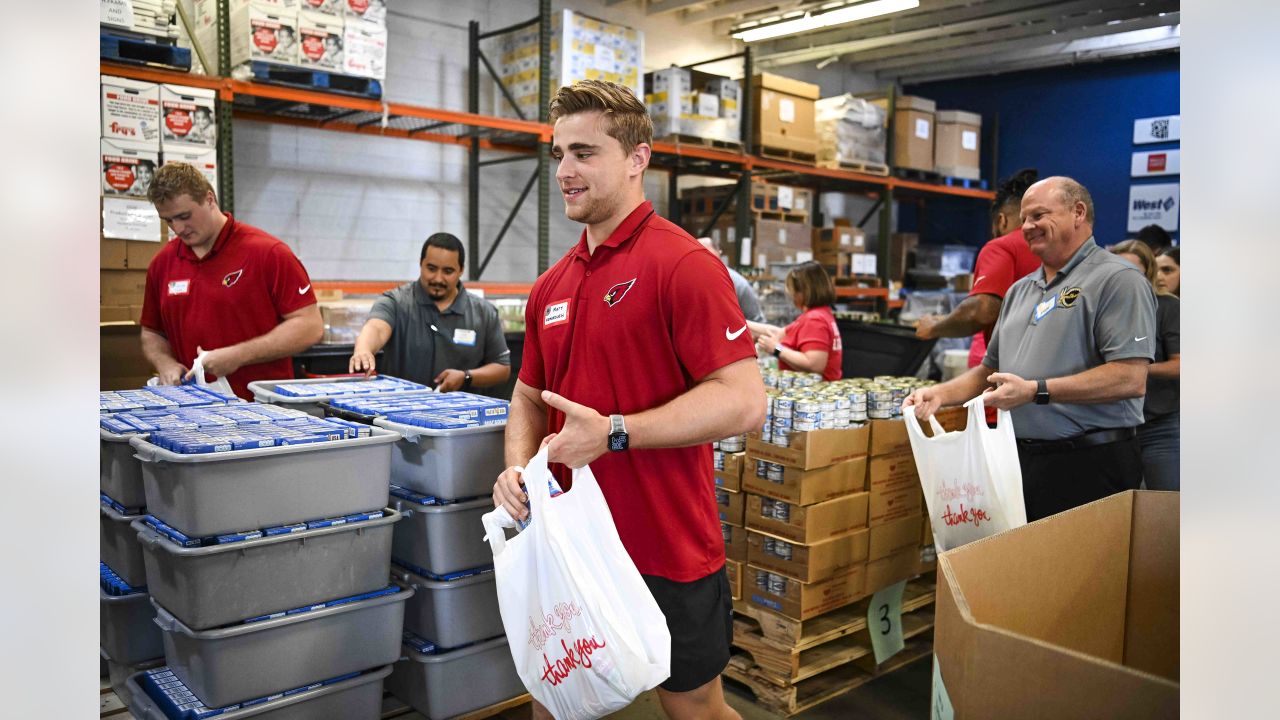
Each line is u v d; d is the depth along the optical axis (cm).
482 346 345
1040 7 743
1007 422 221
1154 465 319
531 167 759
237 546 167
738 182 763
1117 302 229
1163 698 71
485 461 199
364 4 506
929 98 1099
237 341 293
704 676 165
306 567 178
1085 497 244
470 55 698
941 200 1070
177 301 297
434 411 212
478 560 203
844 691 288
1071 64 978
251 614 172
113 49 405
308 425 192
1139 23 802
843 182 904
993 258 344
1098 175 968
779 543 276
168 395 241
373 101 525
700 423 150
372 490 186
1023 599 116
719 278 159
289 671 179
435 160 702
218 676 171
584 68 638
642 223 165
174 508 170
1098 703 75
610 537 143
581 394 166
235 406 221
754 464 283
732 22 881
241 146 606
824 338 412
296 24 480
